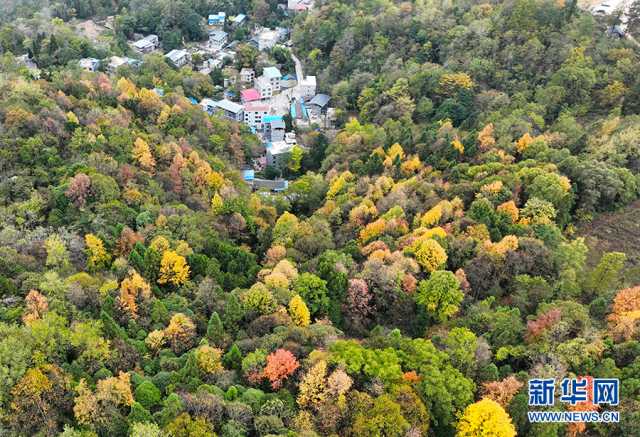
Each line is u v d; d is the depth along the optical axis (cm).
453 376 10194
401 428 9162
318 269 14662
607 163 18150
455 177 19138
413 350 10838
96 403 9425
